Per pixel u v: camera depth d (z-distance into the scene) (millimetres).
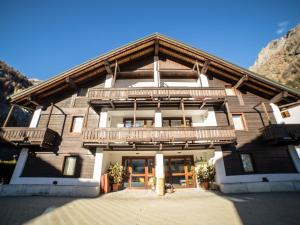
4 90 36719
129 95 11633
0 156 24156
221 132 10945
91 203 7758
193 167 13484
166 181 13070
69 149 11750
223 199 8328
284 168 11469
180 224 4965
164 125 13898
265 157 11711
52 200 8445
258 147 11961
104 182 10773
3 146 11406
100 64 13586
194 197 9148
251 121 12812
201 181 12148
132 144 10727
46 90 12977
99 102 12055
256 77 12977
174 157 13820
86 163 11336
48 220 5289
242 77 13250
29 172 11156
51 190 10328
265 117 13008
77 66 13016
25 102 13266
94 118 12625
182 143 10820
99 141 10453
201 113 13719
